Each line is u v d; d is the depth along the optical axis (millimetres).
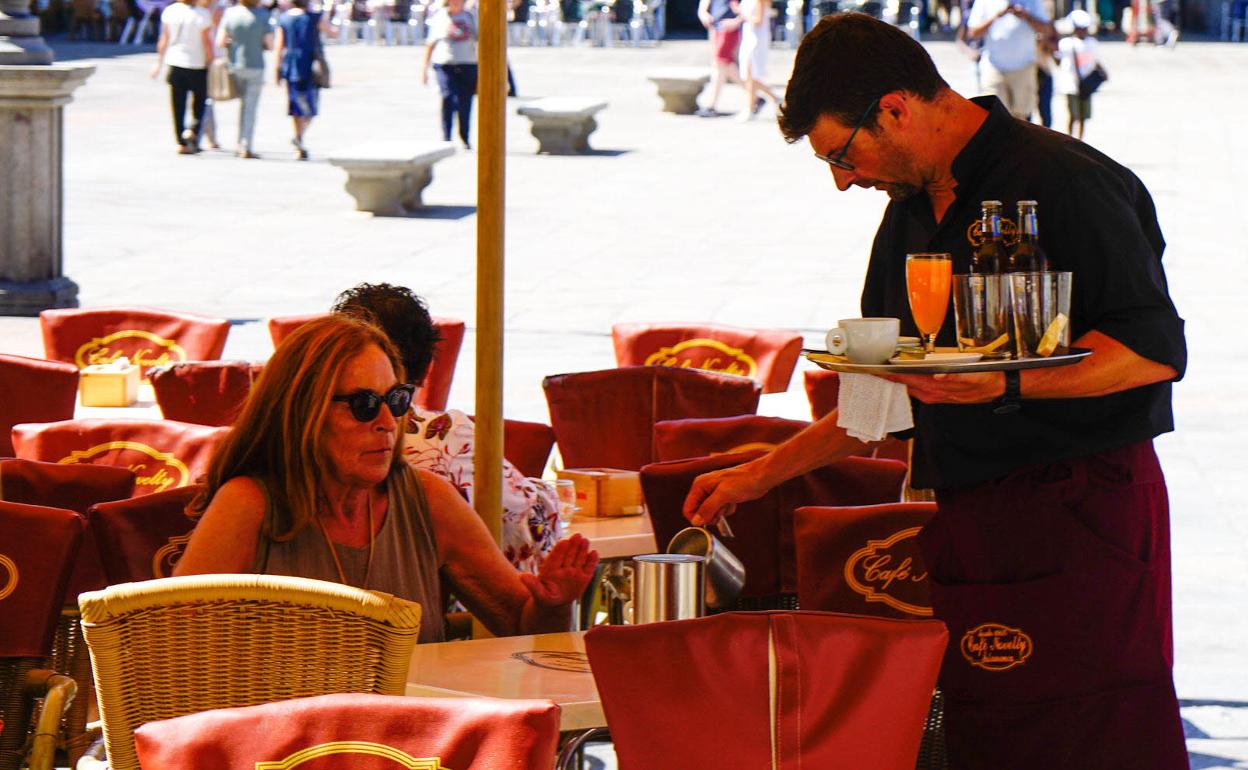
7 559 8211
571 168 47344
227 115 58281
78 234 33938
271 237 34188
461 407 20047
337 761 5375
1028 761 7148
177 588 6492
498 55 8516
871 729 5930
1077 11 49062
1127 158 47562
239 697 6559
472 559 8531
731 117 62000
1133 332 6684
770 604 10047
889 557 8805
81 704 8797
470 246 33656
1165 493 7223
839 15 7043
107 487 9523
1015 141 7027
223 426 12961
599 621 12438
